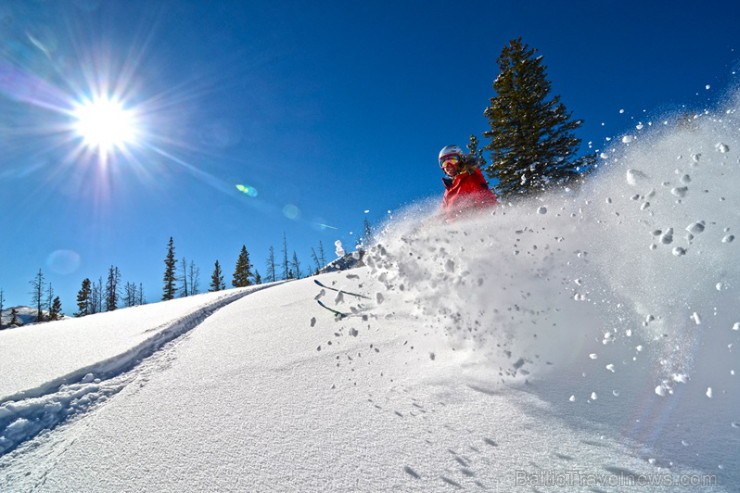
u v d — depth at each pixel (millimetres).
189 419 1689
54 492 1282
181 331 3697
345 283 4652
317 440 1387
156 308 6109
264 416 1631
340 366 2121
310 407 1666
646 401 1381
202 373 2311
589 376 1627
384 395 1698
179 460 1365
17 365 2879
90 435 1651
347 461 1234
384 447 1289
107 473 1346
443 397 1609
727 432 1142
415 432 1360
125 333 3729
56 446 1669
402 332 2525
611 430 1229
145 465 1362
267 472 1229
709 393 1237
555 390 1551
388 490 1070
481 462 1142
